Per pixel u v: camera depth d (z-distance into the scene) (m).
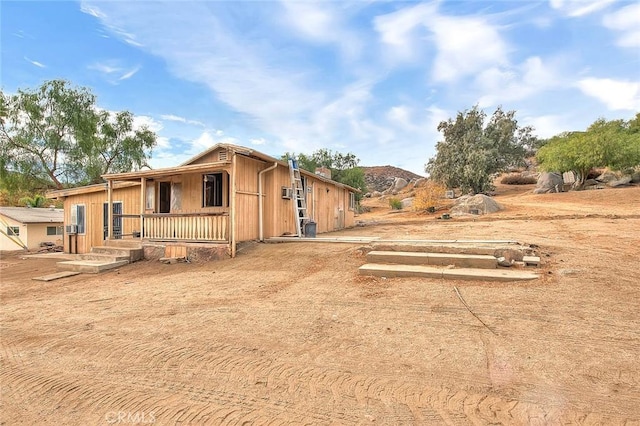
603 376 2.90
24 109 19.36
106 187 15.20
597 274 5.49
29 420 2.73
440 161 31.78
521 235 10.34
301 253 9.26
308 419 2.54
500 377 2.97
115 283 7.99
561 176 29.55
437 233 12.55
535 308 4.43
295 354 3.62
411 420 2.47
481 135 31.41
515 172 39.38
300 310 5.03
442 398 2.72
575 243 8.19
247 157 11.41
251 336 4.16
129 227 14.45
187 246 10.27
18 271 10.62
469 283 5.65
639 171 26.27
